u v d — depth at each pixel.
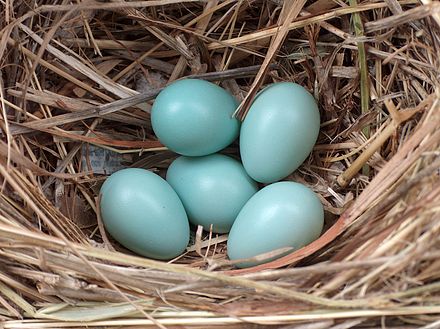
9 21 0.18
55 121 0.18
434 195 0.13
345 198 0.18
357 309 0.13
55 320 0.15
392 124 0.16
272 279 0.15
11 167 0.16
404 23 0.17
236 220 0.17
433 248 0.13
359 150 0.18
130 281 0.15
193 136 0.18
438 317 0.13
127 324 0.14
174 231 0.17
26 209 0.16
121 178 0.17
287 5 0.18
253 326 0.14
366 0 0.18
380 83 0.18
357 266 0.13
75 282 0.15
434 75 0.16
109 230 0.17
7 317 0.15
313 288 0.14
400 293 0.13
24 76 0.18
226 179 0.18
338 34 0.18
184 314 0.14
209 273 0.14
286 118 0.17
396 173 0.15
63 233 0.16
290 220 0.16
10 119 0.18
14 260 0.15
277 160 0.17
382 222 0.14
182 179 0.18
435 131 0.15
